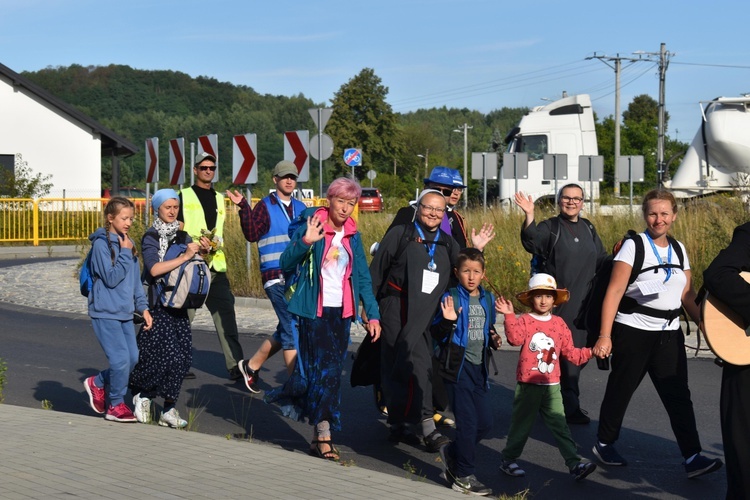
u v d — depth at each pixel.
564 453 6.39
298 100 167.62
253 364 9.04
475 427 6.04
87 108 169.62
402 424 7.43
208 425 7.92
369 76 91.81
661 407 8.49
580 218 8.05
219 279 9.70
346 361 10.80
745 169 24.34
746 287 4.81
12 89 38.16
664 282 6.37
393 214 20.86
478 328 6.32
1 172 33.97
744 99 24.25
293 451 6.96
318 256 6.56
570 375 7.90
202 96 172.75
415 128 117.56
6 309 15.66
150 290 7.47
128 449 6.47
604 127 59.31
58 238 29.75
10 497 5.21
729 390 4.97
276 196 8.94
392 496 5.55
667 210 6.34
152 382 7.42
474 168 22.53
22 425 7.16
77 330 13.26
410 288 6.74
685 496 6.11
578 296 7.86
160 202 7.56
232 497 5.36
